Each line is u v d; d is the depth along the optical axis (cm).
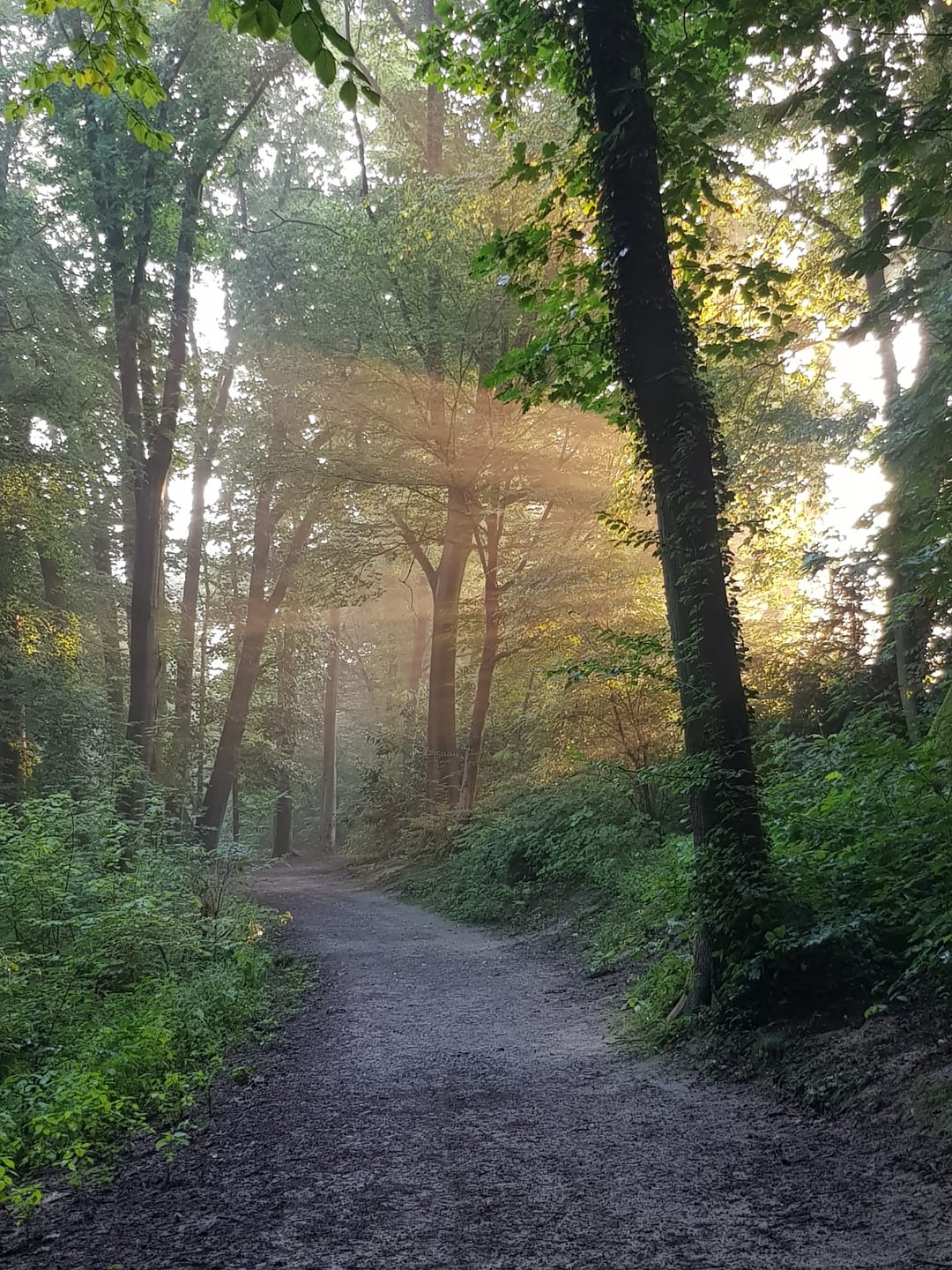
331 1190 436
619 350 752
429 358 1903
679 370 730
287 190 2681
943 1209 364
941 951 559
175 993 911
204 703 3089
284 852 4116
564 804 1672
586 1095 584
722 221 1312
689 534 723
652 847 1409
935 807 708
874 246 773
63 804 1245
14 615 2039
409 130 2261
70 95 1791
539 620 1952
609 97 739
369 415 1927
